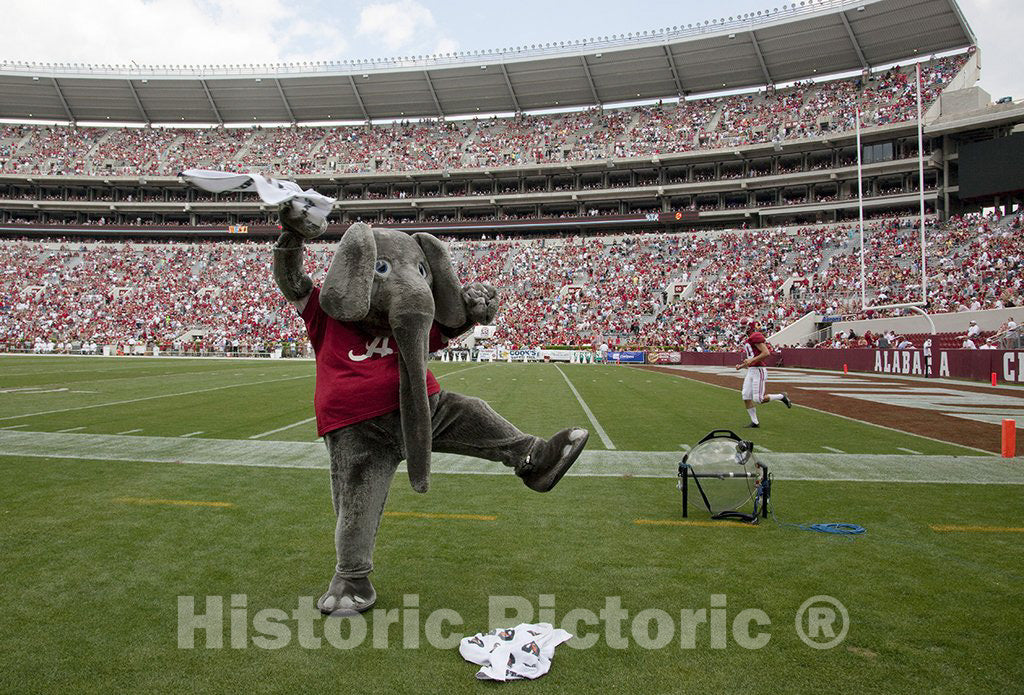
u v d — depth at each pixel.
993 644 3.25
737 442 5.56
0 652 3.11
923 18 44.53
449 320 3.99
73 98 58.91
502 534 5.08
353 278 3.50
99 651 3.14
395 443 3.77
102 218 60.25
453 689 2.83
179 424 11.14
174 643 3.23
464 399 3.98
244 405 14.14
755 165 51.78
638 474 7.43
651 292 45.31
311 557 4.50
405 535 5.04
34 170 57.91
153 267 53.91
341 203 57.47
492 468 7.63
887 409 14.05
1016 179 34.66
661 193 52.22
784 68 50.59
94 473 7.21
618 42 52.69
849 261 40.06
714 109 53.78
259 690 2.81
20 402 14.23
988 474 7.43
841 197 47.69
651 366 36.44
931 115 42.75
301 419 11.94
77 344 45.03
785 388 19.58
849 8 45.31
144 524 5.25
